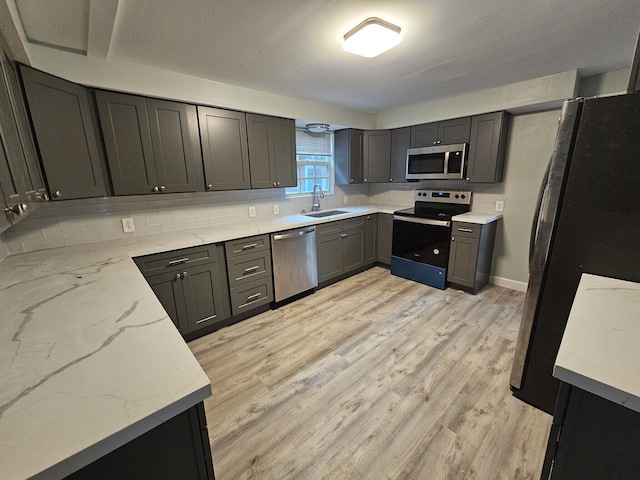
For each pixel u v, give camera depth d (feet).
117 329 3.07
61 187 5.65
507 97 9.00
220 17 4.82
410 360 6.85
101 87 6.24
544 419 5.15
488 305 9.54
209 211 9.37
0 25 3.97
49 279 4.66
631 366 2.18
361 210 12.84
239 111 8.66
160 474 2.23
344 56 6.49
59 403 2.03
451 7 4.69
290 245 9.67
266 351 7.34
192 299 7.63
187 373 2.34
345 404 5.59
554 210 4.46
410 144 12.09
